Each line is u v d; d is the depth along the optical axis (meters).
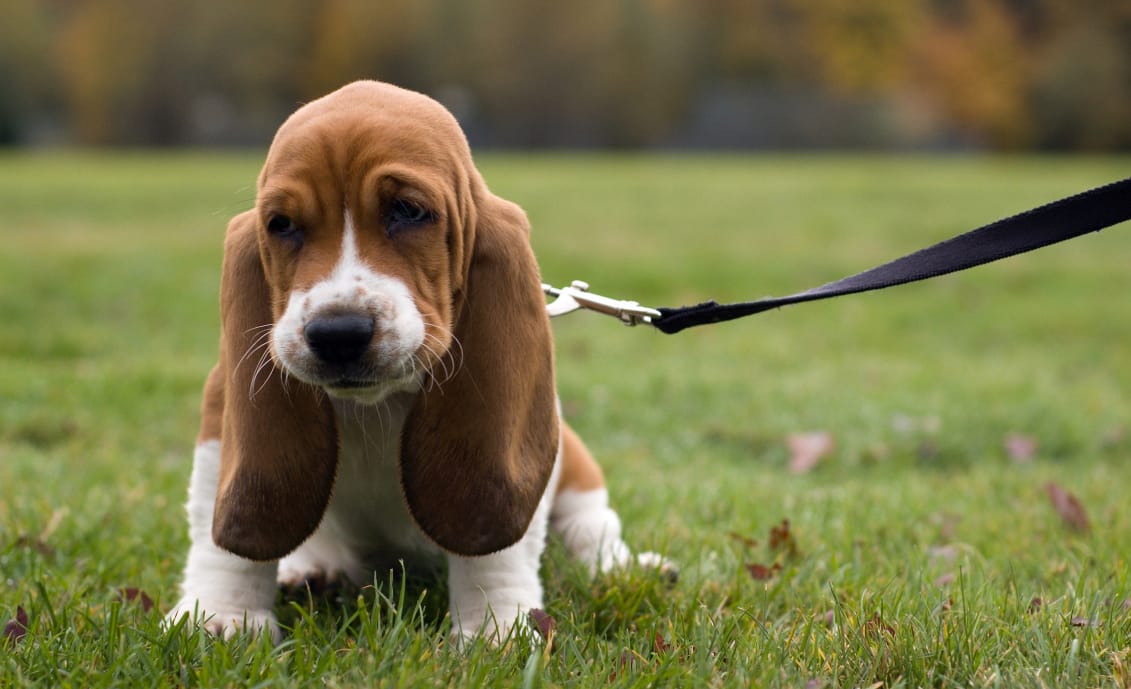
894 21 16.92
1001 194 6.49
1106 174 8.79
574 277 3.34
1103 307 3.08
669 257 3.79
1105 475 1.54
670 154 15.94
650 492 1.44
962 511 1.40
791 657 1.02
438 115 1.03
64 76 15.23
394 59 16.27
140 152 15.02
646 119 16.47
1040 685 0.98
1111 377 2.31
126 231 4.34
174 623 1.02
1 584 1.14
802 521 1.36
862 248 4.18
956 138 16.64
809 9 17.12
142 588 1.16
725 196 6.36
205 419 1.08
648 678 0.99
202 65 15.63
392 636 1.01
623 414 1.87
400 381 0.99
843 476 1.62
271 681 0.96
